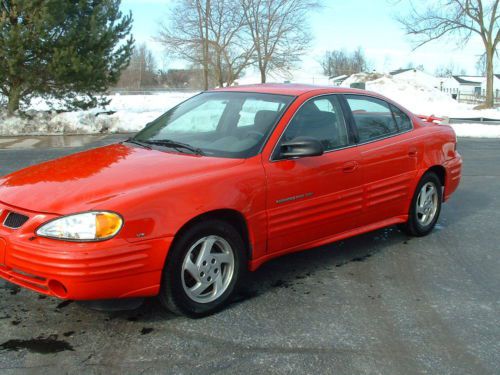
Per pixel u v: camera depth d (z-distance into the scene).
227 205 3.60
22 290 3.99
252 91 4.70
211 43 29.88
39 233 3.13
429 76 72.50
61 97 17.14
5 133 15.55
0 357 3.06
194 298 3.59
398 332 3.50
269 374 2.95
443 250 5.25
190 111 4.80
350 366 3.05
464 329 3.56
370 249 5.23
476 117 25.70
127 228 3.17
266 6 30.33
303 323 3.59
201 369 2.99
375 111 5.10
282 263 4.78
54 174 3.70
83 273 3.04
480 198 7.62
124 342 3.27
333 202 4.41
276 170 3.96
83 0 15.52
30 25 14.84
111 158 3.98
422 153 5.36
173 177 3.54
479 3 29.66
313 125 4.41
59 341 3.27
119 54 17.06
